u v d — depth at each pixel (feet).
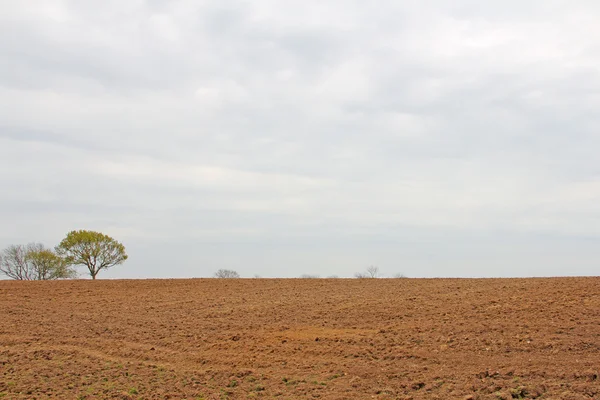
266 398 34.53
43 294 83.41
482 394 32.04
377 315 57.93
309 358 43.73
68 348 50.39
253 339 51.31
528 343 41.63
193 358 46.01
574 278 70.13
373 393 34.30
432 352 42.16
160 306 71.92
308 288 82.48
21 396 36.14
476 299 60.85
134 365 44.14
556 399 30.07
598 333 42.24
